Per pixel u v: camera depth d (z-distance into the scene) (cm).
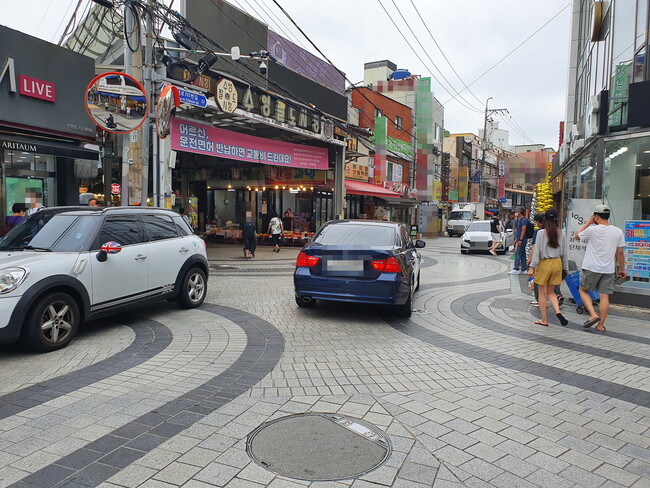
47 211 621
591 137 960
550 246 647
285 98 1481
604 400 392
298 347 532
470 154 4794
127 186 965
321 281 651
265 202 2150
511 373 457
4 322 457
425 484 262
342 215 1986
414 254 838
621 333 627
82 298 537
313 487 256
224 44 1491
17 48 970
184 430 321
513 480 269
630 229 806
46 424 328
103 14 1220
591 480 271
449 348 542
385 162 3000
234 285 968
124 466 275
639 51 811
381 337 585
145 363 465
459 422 343
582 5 1620
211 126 1323
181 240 717
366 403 374
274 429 325
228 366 459
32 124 1005
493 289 991
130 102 889
